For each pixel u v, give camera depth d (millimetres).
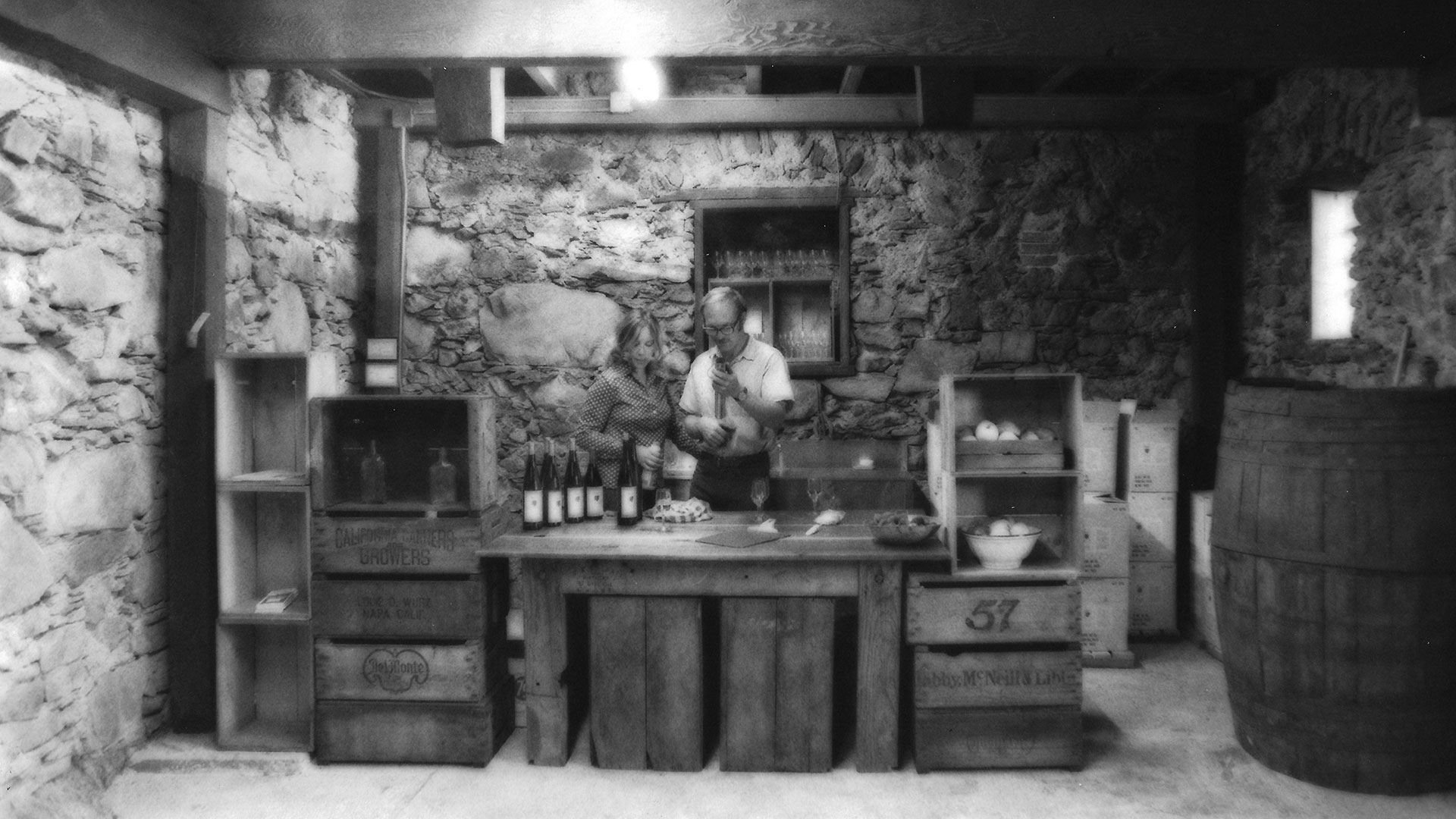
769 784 2910
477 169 4766
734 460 3766
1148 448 4332
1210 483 4609
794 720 2975
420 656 3064
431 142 4770
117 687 3010
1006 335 4742
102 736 2934
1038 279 4734
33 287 2600
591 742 3031
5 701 2502
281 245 3854
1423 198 3311
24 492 2580
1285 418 2846
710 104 4578
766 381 3656
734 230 4973
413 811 2750
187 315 3209
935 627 2947
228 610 3172
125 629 3049
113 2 2699
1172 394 4742
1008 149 4703
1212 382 4637
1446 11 3068
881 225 4727
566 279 4777
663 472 3770
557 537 3131
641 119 4594
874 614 2951
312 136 4148
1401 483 2684
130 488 3057
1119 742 3205
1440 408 2707
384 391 4605
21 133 2525
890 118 4562
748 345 3686
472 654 3055
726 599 2969
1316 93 3967
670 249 4746
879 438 4730
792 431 4777
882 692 2973
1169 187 4703
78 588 2814
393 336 4699
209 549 3236
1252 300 4543
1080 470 3000
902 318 4746
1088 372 4750
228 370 3176
